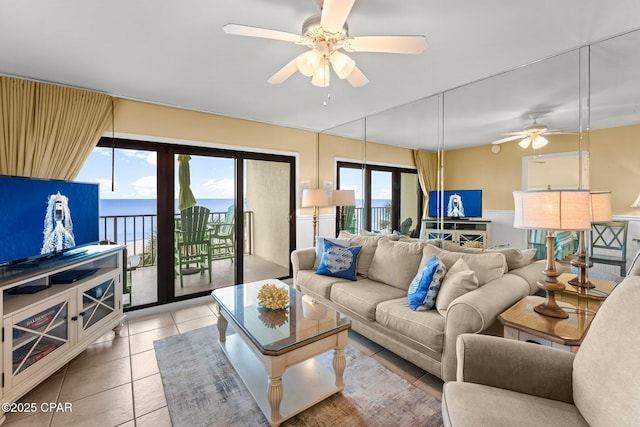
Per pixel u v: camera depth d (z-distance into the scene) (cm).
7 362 165
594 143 215
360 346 248
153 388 191
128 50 215
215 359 226
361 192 418
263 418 165
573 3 163
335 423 161
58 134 274
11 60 228
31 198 210
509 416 104
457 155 300
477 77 265
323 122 418
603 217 209
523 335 164
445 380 182
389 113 363
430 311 209
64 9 168
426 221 332
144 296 334
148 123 327
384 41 156
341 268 302
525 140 251
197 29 190
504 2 163
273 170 432
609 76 207
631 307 103
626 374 93
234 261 398
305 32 158
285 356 160
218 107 347
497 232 272
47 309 194
